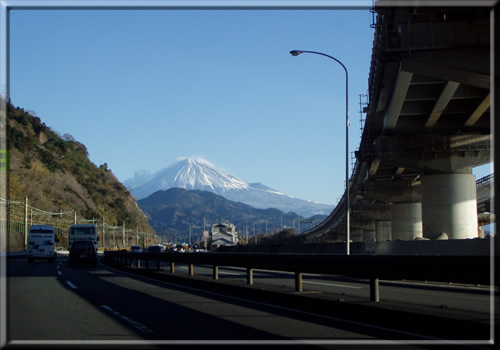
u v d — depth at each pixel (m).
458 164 45.22
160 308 13.72
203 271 36.50
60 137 157.38
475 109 39.28
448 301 16.28
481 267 8.95
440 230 45.41
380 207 88.25
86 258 40.66
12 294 17.58
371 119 44.88
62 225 122.06
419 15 27.22
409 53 27.47
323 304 12.77
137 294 17.64
